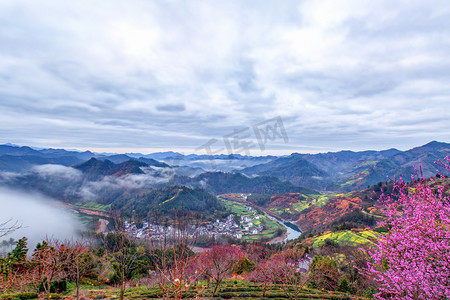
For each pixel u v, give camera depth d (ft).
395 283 27.99
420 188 28.78
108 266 87.45
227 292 72.08
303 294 73.26
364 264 84.64
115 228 58.18
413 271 26.96
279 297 70.90
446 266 25.14
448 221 26.03
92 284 81.71
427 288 25.18
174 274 33.45
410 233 28.43
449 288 24.57
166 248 34.78
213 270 77.87
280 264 88.89
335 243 203.51
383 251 30.35
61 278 68.39
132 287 79.61
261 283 83.92
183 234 34.06
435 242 26.25
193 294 63.57
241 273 100.22
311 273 83.46
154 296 66.13
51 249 66.13
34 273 62.18
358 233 226.17
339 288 80.53
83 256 79.00
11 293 62.08
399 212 30.50
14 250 88.38
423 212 27.96
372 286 75.05
